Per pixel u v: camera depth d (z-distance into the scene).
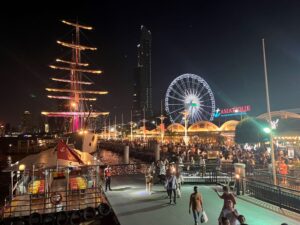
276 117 25.83
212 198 20.05
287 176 19.86
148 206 18.56
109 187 23.92
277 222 14.48
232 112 103.88
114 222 17.88
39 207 20.12
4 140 170.75
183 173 27.86
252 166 24.28
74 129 92.19
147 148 64.19
